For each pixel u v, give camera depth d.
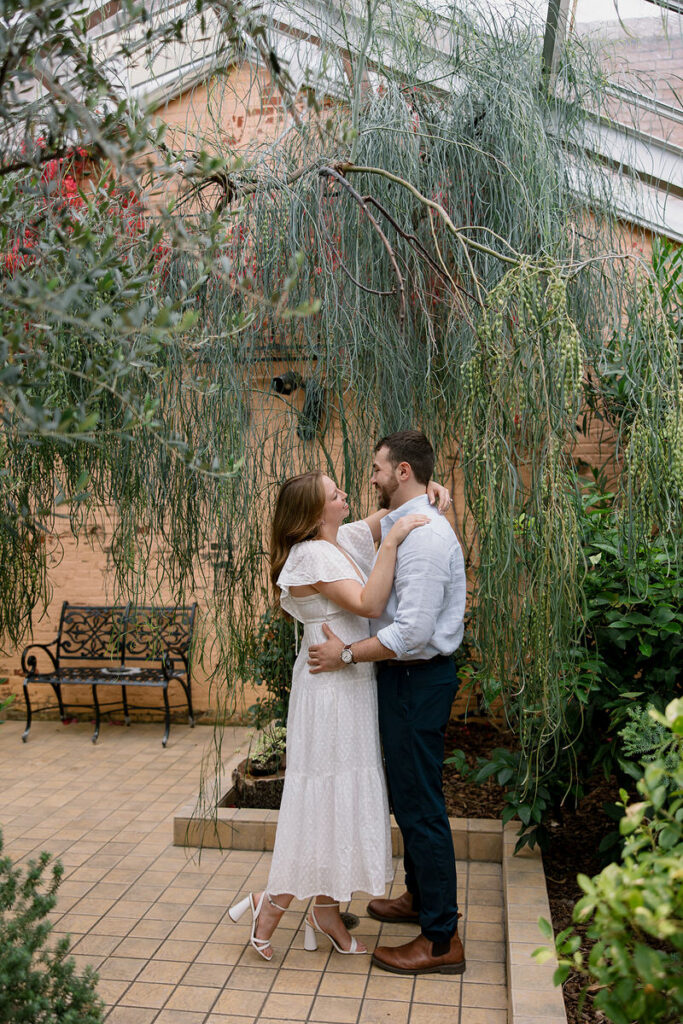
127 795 4.30
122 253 1.79
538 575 2.03
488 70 2.82
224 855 3.49
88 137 1.60
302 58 2.70
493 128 2.78
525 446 1.99
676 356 2.01
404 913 2.91
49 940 2.77
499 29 2.88
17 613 3.13
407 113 2.73
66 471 2.87
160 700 5.74
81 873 3.33
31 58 1.55
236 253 2.51
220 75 2.63
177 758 4.92
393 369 2.77
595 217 2.92
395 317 2.78
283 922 2.96
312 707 2.59
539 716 2.51
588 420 3.50
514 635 2.11
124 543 2.97
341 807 2.54
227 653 2.97
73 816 4.00
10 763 4.91
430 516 2.58
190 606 5.15
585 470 4.13
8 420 1.53
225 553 2.85
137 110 1.60
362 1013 2.36
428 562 2.47
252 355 2.65
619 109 3.05
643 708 2.76
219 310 2.54
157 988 2.49
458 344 2.76
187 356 2.39
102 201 1.87
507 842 3.24
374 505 3.42
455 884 2.60
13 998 1.78
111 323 1.50
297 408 2.77
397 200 2.72
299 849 2.57
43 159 1.65
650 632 2.75
